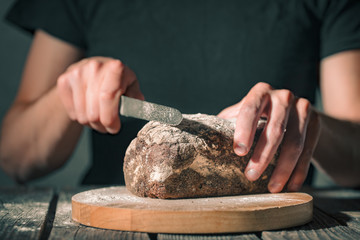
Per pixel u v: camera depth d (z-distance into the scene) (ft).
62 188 2.83
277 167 2.05
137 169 1.96
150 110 1.82
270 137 1.95
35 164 3.61
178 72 3.66
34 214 1.96
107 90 2.18
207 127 1.99
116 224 1.68
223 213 1.64
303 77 3.76
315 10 3.74
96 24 3.79
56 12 3.80
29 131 3.44
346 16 3.62
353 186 3.21
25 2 3.84
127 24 3.74
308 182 3.78
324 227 1.77
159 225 1.64
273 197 1.94
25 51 6.04
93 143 3.84
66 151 3.58
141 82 3.69
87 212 1.73
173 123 1.85
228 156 1.98
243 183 2.03
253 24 3.67
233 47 3.65
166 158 1.87
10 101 6.01
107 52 3.76
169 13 3.69
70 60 3.87
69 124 3.37
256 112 1.93
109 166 3.72
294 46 3.70
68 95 2.46
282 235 1.64
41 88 3.79
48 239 1.58
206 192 1.95
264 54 3.67
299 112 2.13
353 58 3.54
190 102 3.65
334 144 2.98
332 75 3.58
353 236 1.64
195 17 3.67
